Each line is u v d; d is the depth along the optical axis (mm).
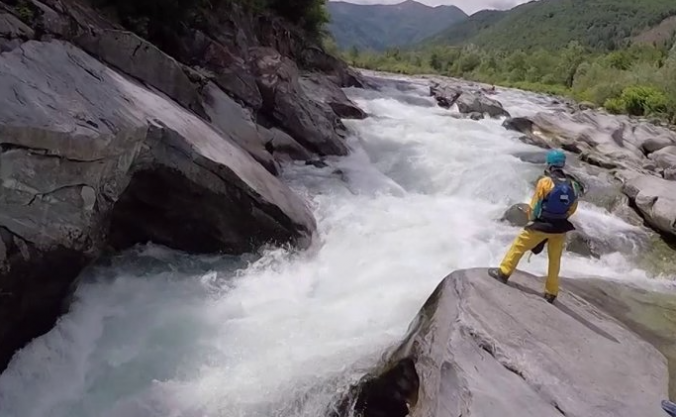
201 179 7699
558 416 4512
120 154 6555
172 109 8367
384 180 12680
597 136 18875
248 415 5387
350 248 9109
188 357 6043
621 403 4660
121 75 8352
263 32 20266
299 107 13531
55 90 6121
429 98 25562
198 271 7855
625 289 8289
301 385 5723
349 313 7055
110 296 6891
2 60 5883
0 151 5004
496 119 21672
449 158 14305
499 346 5133
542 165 14516
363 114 18203
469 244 9516
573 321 5715
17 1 7168
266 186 8789
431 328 5664
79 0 9844
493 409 4566
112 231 7508
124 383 5641
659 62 40719
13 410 5312
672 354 6309
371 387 5684
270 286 7715
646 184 12625
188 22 13102
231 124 10820
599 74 40125
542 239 5918
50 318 6109
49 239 5652
